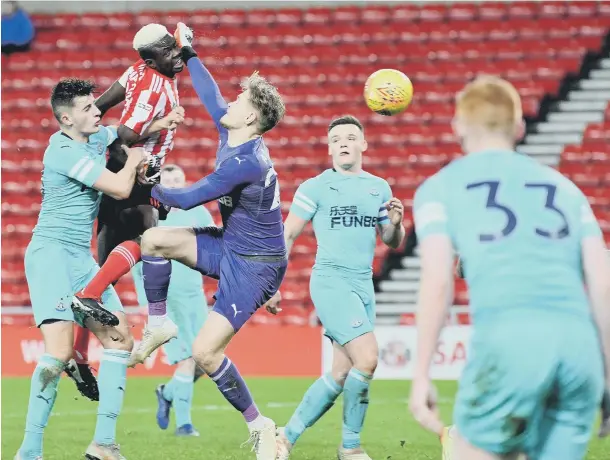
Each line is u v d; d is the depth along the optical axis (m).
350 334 19.94
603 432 11.05
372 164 49.84
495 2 56.22
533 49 54.16
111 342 18.81
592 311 10.64
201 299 25.50
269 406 30.14
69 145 18.31
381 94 19.66
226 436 25.06
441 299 10.43
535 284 10.45
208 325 17.73
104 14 57.75
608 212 47.22
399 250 45.53
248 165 17.22
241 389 18.02
